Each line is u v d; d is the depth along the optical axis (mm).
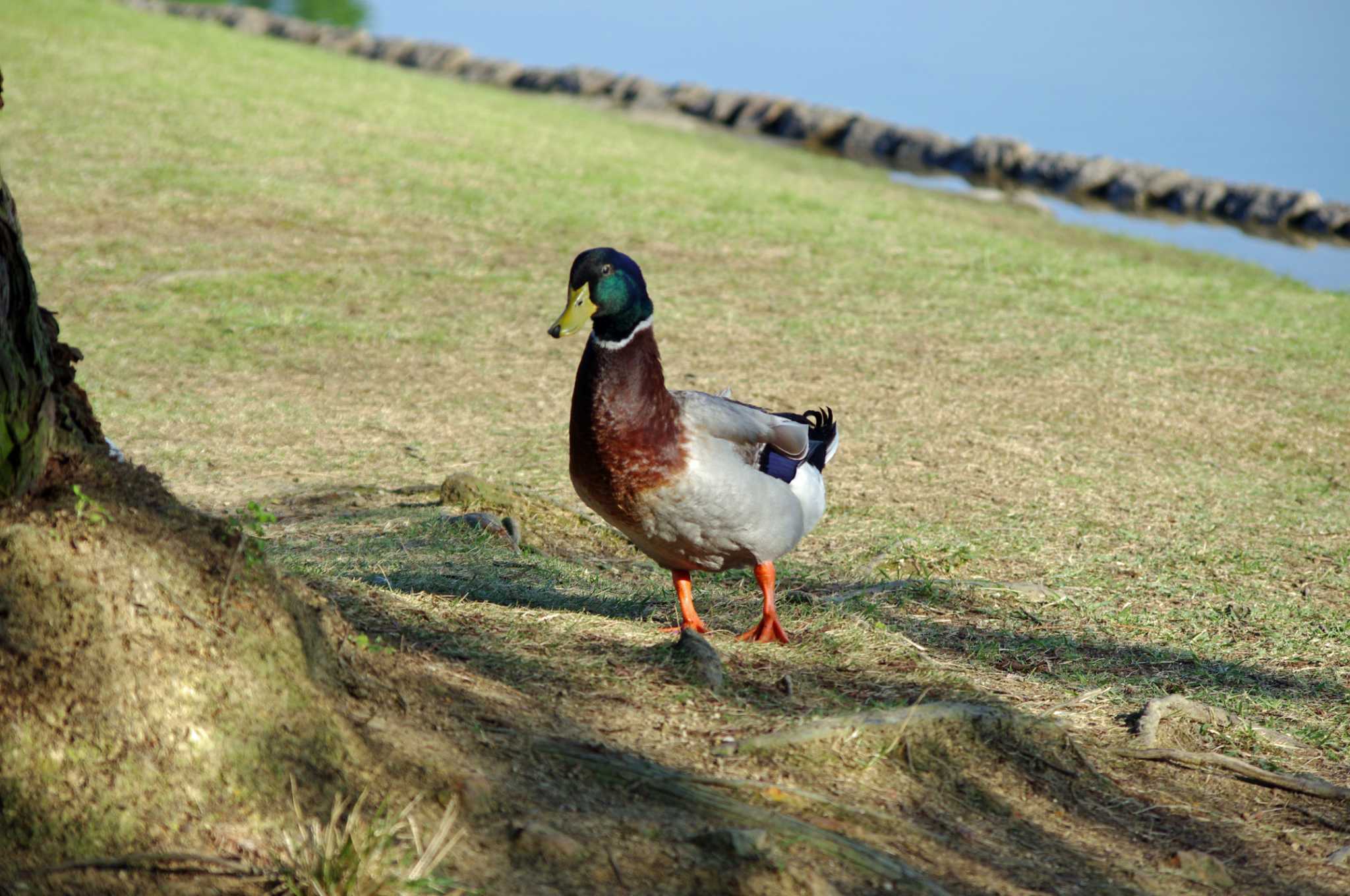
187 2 53062
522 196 20109
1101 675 6227
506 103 30719
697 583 7312
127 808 3312
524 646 5133
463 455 10164
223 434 10461
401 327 13938
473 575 6941
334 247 16750
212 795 3430
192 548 3883
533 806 3760
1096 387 12648
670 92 40594
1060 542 8523
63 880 3113
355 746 3748
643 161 24234
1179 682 6211
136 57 26844
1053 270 18203
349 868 3217
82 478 3977
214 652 3635
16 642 3396
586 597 6766
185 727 3482
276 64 29484
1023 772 4766
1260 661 6641
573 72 42750
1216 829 4668
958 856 4055
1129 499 9523
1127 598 7547
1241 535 8828
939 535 8508
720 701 4797
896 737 4629
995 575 7852
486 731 4129
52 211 16969
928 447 10625
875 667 5430
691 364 12938
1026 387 12570
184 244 16234
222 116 23062
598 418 5328
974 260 18578
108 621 3518
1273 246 25312
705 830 3785
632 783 3994
